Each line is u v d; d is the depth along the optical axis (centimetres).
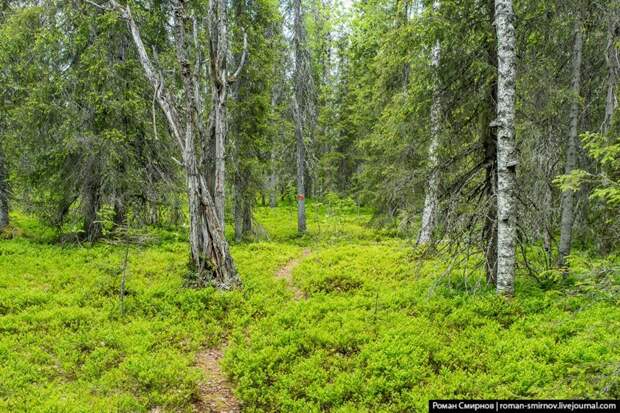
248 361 803
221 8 1258
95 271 1329
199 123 1262
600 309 823
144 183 1695
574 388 581
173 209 1827
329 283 1272
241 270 1454
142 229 1445
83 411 637
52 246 1656
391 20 1762
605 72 1106
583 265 610
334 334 877
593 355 659
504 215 926
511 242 930
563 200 1035
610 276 540
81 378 752
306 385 730
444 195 1068
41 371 768
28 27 1548
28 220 2306
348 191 3241
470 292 1026
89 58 1479
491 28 968
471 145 1030
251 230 2162
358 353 815
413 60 1045
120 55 1602
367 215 3091
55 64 1538
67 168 1636
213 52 1227
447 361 749
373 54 2195
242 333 953
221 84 1266
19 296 1075
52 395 683
